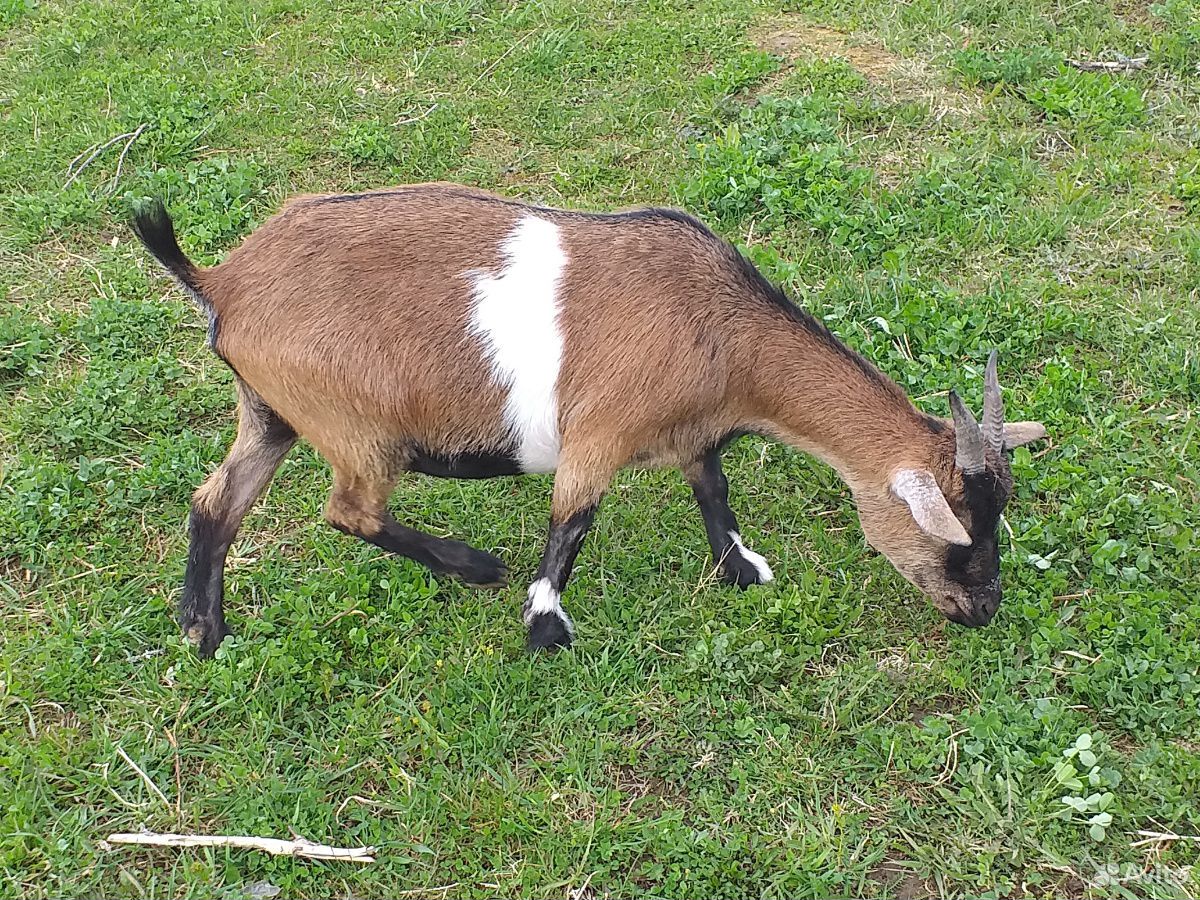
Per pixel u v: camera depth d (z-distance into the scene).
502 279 1.35
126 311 1.93
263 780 1.32
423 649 1.46
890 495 1.42
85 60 2.60
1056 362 1.80
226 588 1.55
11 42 2.70
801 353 1.42
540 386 1.37
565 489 1.41
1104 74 2.40
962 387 1.76
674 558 1.60
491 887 1.24
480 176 2.25
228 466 1.47
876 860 1.26
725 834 1.28
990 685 1.40
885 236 2.03
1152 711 1.36
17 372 1.86
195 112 2.40
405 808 1.30
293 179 2.26
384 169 2.28
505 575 1.55
